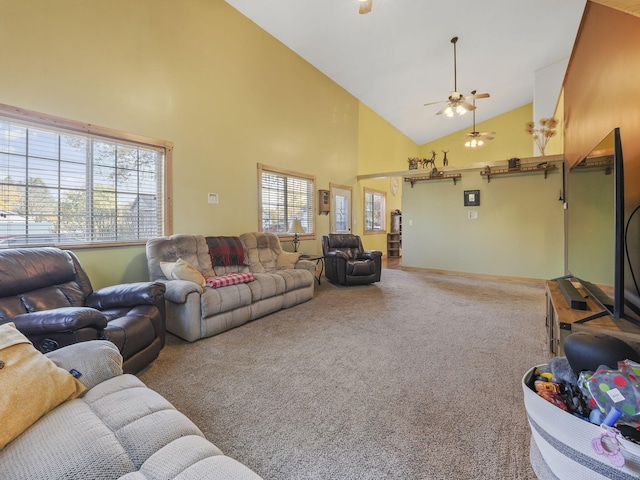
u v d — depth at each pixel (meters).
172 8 3.59
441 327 3.09
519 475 1.26
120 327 1.91
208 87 4.02
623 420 0.95
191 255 3.46
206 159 4.02
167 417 1.03
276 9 4.36
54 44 2.69
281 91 5.18
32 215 2.65
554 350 2.05
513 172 5.52
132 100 3.24
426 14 4.52
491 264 5.79
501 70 6.40
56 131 2.74
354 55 5.55
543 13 4.64
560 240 5.20
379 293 4.64
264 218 4.99
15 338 1.12
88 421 0.96
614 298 1.47
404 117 8.61
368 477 1.26
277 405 1.77
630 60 2.03
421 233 6.55
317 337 2.83
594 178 1.95
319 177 6.18
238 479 0.77
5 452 0.82
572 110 4.19
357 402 1.79
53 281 2.19
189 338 2.70
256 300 3.34
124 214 3.27
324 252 5.61
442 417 1.65
